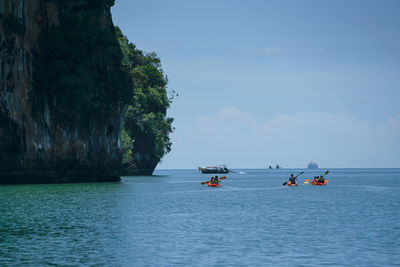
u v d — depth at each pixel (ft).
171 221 83.56
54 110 206.08
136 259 52.01
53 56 206.49
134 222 81.56
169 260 51.65
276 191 181.98
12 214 90.99
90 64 219.61
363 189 199.72
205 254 54.75
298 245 60.44
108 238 64.75
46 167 203.41
